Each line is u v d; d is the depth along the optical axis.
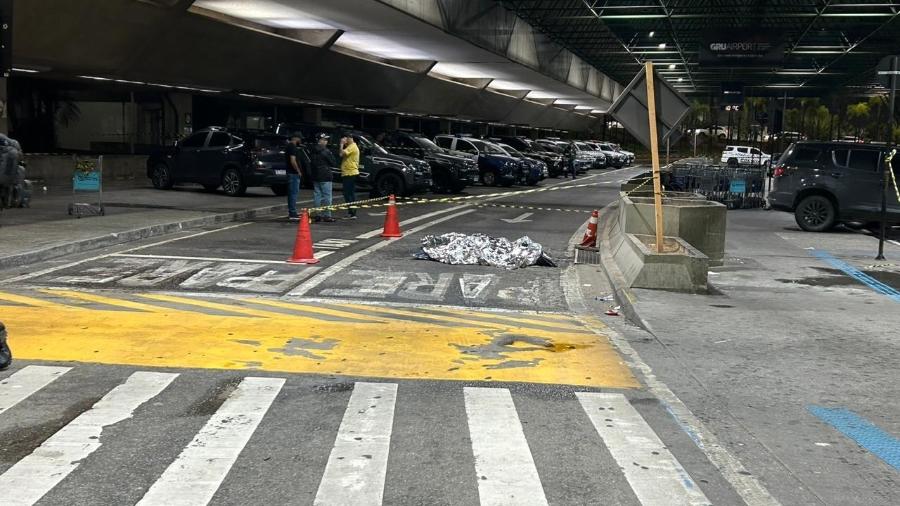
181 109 34.72
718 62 41.66
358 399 5.75
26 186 17.81
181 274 10.91
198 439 4.89
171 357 6.75
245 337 7.52
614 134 118.50
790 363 6.94
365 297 9.80
